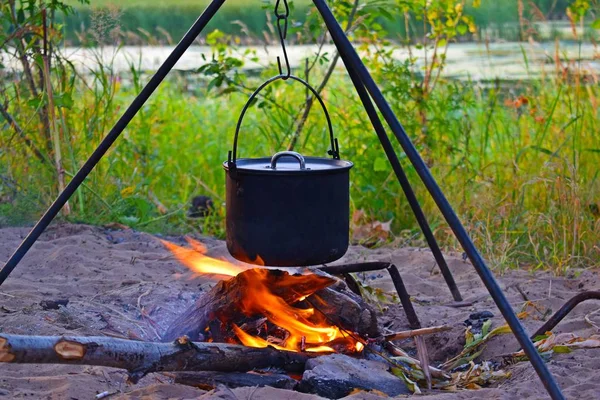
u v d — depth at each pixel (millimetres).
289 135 4957
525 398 2678
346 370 2771
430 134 4742
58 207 2883
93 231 4074
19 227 4074
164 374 2797
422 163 2574
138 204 4344
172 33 8422
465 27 4934
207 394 2646
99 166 4438
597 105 4750
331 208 2717
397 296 3516
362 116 5086
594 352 2916
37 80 4625
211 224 4656
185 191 5082
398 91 4707
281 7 5094
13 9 4270
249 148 5543
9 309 3176
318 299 2916
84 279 3518
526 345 2506
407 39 5148
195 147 5688
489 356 3074
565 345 2945
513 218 4219
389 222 4398
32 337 2469
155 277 3592
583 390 2691
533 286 3578
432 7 4859
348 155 4719
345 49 2623
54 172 4270
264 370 2830
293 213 2682
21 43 4320
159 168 4973
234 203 2729
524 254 4000
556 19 8078
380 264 3105
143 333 3111
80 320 3125
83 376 2742
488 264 3852
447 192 4555
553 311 3314
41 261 3703
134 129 4949
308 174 2674
